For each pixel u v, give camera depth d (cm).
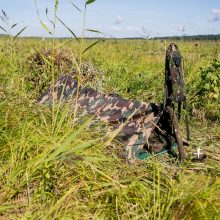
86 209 293
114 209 293
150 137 425
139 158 391
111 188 313
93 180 323
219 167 392
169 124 408
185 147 443
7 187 304
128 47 1141
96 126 421
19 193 312
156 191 318
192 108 598
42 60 658
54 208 273
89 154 336
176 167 385
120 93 655
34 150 352
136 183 318
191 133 507
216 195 312
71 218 273
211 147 454
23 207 295
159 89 684
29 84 628
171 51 367
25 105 435
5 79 566
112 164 356
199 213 274
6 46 563
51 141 334
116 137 398
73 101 477
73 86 534
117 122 425
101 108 461
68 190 307
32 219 269
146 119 405
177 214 278
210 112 589
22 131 356
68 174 329
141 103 430
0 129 357
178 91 373
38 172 320
